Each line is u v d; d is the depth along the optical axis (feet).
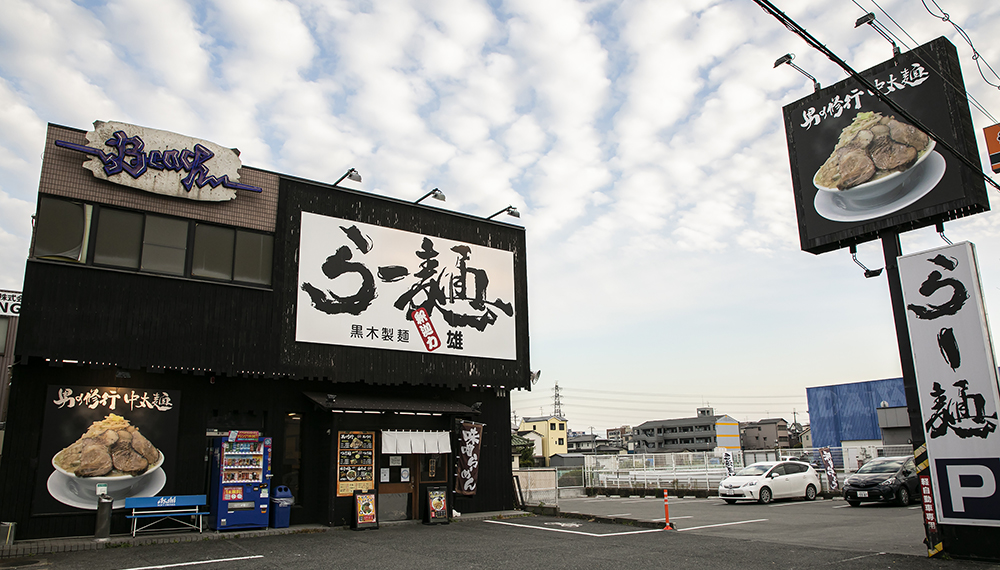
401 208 55.42
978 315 33.65
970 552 32.37
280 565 31.35
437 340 54.70
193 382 44.16
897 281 37.47
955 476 33.30
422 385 54.95
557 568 30.66
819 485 79.05
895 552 35.14
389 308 52.54
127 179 42.70
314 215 50.60
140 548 36.58
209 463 43.83
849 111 40.50
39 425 38.60
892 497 63.72
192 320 43.47
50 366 39.42
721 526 48.11
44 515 37.68
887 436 119.85
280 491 44.45
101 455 39.96
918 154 36.99
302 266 49.06
